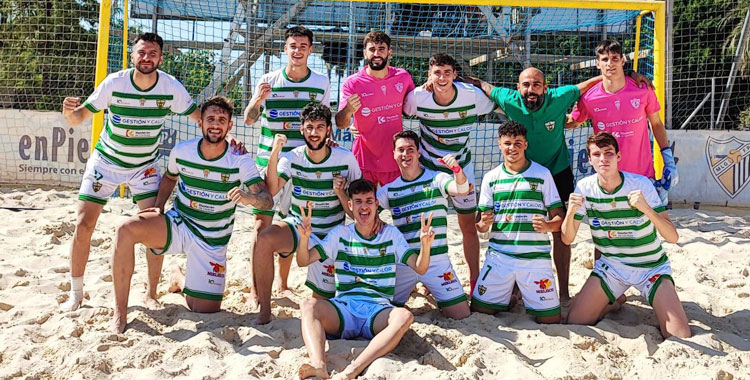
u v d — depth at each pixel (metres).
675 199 9.44
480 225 4.23
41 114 9.28
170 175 4.16
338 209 4.33
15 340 3.51
